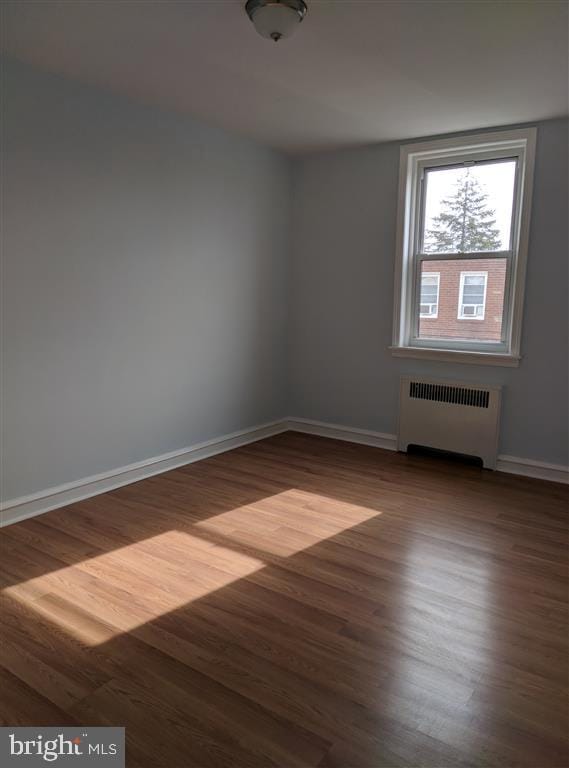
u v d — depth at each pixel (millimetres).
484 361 4020
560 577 2561
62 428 3215
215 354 4273
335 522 3131
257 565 2635
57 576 2496
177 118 3670
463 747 1601
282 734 1638
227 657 1978
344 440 4832
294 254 4918
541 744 1616
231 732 1643
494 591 2438
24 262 2916
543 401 3855
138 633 2104
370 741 1616
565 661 1984
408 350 4344
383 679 1879
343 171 4527
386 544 2871
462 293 4156
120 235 3402
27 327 2971
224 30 2428
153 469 3848
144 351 3670
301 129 3941
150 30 2438
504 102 3283
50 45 2602
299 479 3834
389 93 3166
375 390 4621
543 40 2475
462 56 2654
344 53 2645
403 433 4445
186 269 3906
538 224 3719
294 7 2117
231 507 3320
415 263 4340
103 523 3051
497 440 4012
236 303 4406
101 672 1889
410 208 4266
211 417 4324
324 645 2053
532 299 3807
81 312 3236
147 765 1524
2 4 2217
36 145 2902
